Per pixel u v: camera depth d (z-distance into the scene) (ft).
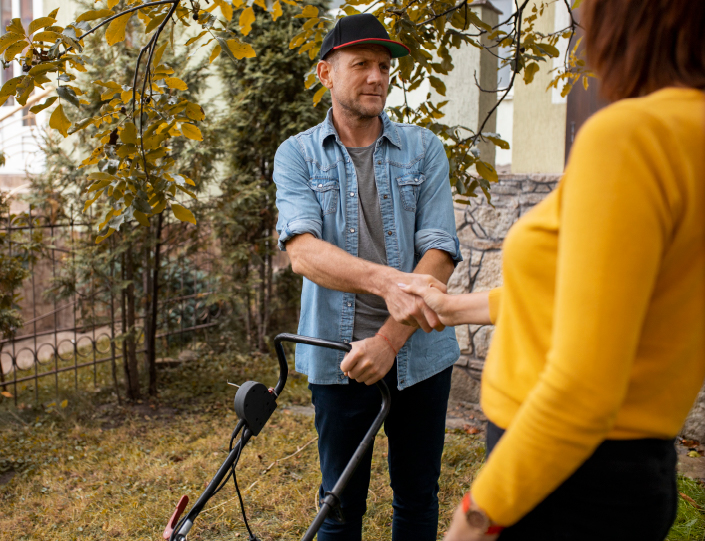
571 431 2.58
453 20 9.04
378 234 6.70
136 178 7.72
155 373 16.85
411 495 6.94
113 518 10.54
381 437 12.84
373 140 6.88
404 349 6.48
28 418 15.37
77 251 16.11
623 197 2.53
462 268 14.82
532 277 3.09
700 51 2.80
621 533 3.11
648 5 2.84
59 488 11.75
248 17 8.46
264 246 19.95
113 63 16.35
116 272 16.72
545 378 2.67
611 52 3.03
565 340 2.60
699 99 2.75
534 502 2.78
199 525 10.15
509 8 24.56
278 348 5.76
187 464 12.39
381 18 9.45
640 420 2.93
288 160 6.78
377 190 6.73
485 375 3.52
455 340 7.06
